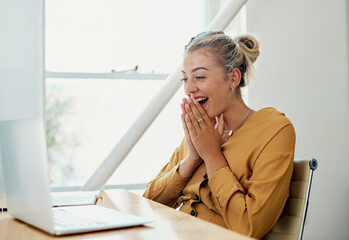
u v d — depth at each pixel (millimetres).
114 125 2805
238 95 1423
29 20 688
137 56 2822
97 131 2789
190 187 1387
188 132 1408
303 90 2701
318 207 2625
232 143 1320
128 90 2814
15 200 881
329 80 2670
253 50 1453
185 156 1594
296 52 2711
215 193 1232
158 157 2904
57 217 867
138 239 679
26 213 823
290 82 2705
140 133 2307
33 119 699
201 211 1344
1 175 1049
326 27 2676
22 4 706
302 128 2686
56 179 2725
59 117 2734
